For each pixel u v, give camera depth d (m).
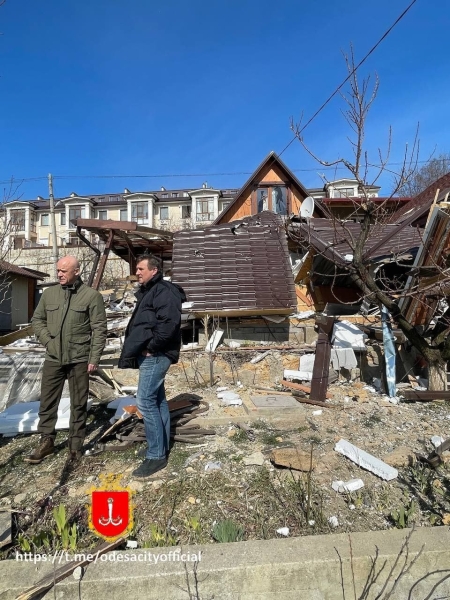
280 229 7.91
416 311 5.31
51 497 2.82
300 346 5.89
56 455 3.49
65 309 3.37
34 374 5.09
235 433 3.73
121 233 10.53
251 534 2.44
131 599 1.89
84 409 3.42
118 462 3.29
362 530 2.49
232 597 1.93
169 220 36.44
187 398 4.66
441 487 2.89
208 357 5.72
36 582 1.86
